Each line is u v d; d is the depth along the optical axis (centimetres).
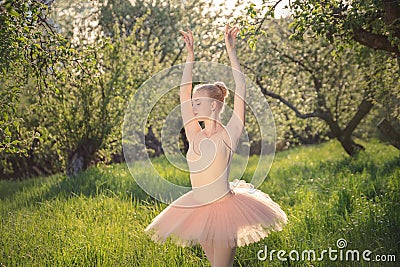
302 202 946
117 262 653
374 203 875
